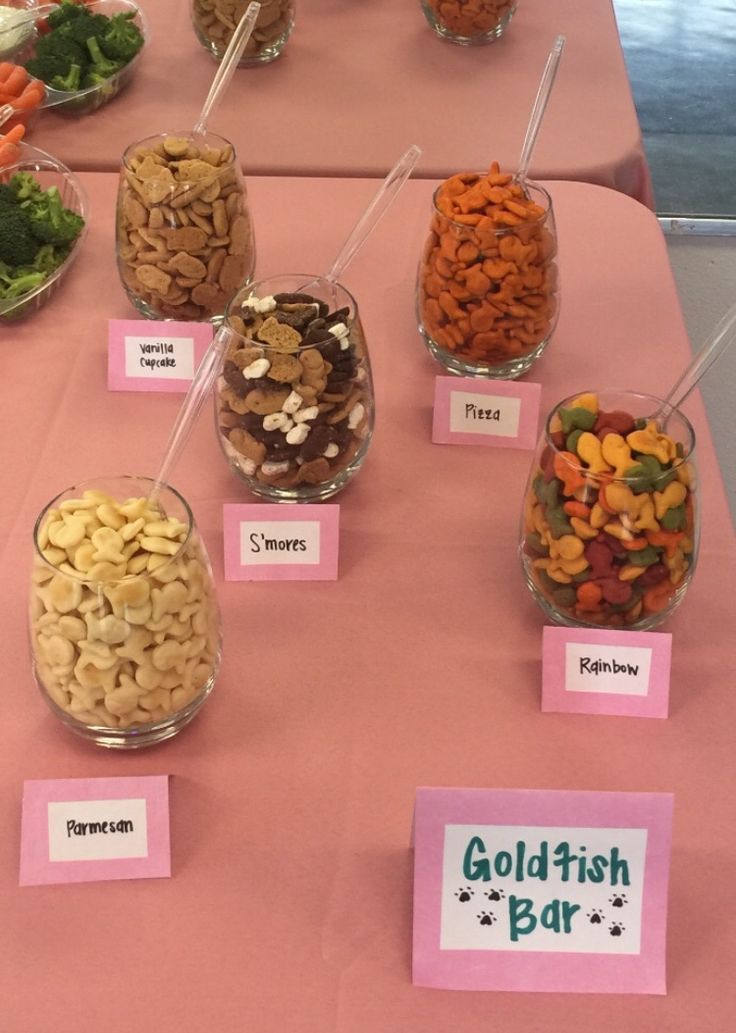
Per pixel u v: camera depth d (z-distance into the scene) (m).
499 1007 0.67
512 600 0.92
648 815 0.69
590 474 0.78
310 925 0.71
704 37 3.15
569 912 0.69
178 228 1.07
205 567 0.77
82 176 1.45
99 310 1.23
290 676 0.85
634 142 1.54
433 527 0.99
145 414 1.10
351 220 1.38
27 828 0.73
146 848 0.73
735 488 2.14
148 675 0.74
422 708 0.83
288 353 0.89
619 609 0.83
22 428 1.08
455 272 1.04
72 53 1.56
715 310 2.47
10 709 0.82
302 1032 0.66
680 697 0.84
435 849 0.69
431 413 1.11
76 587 0.70
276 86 1.64
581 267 1.31
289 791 0.78
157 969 0.68
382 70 1.69
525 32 1.79
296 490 0.96
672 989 0.68
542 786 0.78
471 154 1.50
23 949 0.69
